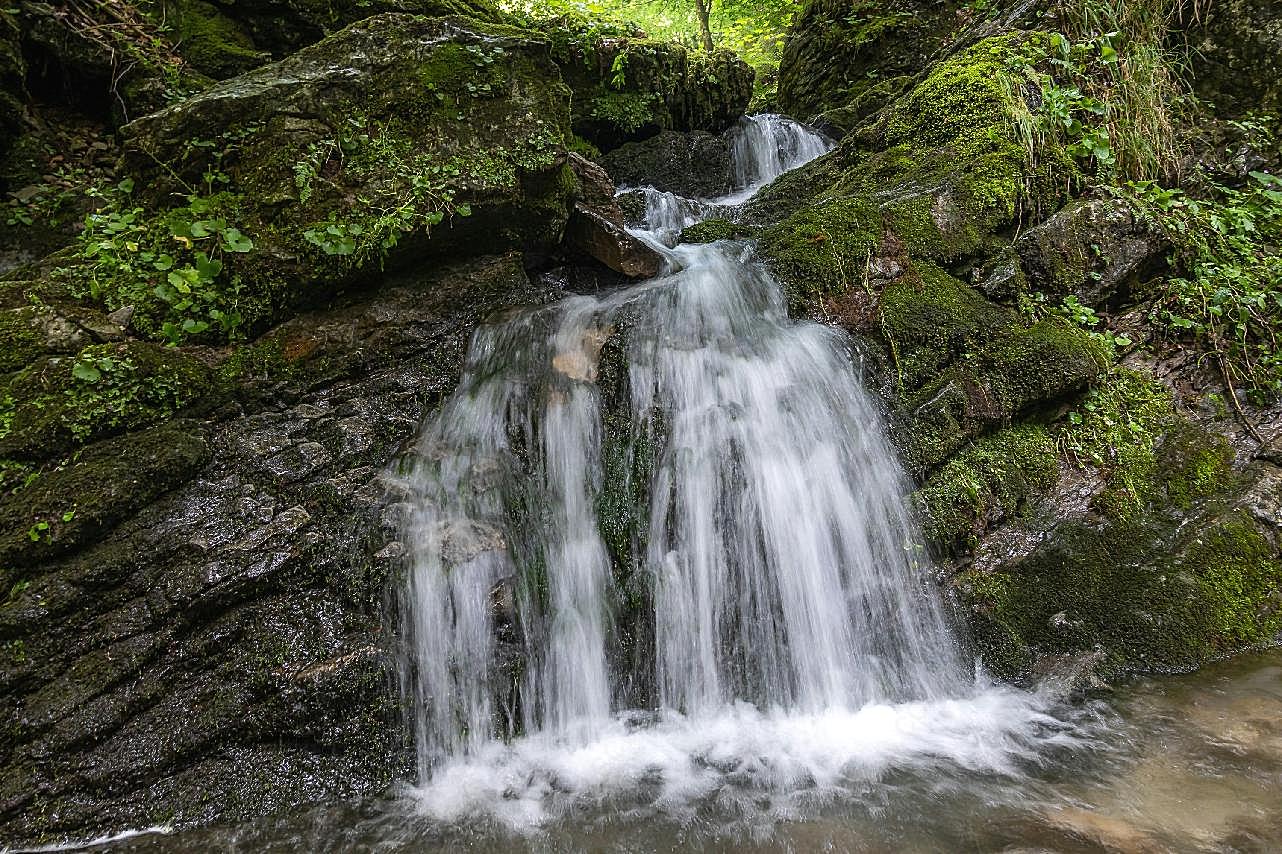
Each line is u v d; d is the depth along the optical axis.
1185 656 3.30
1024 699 3.15
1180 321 4.50
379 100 4.23
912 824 2.41
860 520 3.66
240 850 2.47
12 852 2.44
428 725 2.97
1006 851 2.23
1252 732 2.74
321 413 3.74
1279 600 3.55
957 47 7.14
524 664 3.19
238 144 4.05
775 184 6.56
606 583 3.46
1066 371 4.07
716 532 3.54
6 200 4.99
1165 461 4.06
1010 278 4.54
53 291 3.74
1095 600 3.50
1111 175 5.16
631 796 2.71
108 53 5.53
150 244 3.95
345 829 2.57
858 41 9.86
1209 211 5.09
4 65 5.07
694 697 3.32
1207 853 2.13
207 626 2.91
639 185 7.56
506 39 4.57
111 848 2.47
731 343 4.22
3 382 3.29
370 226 3.98
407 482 3.46
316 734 2.82
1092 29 5.79
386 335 4.10
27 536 2.79
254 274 3.92
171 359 3.59
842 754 2.90
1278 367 4.39
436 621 3.12
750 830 2.45
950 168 5.09
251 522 3.14
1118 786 2.52
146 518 3.06
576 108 7.54
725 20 14.46
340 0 6.59
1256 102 5.62
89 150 5.49
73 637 2.75
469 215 4.23
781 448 3.73
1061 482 3.96
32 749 2.56
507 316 4.33
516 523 3.48
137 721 2.70
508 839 2.48
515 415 3.83
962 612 3.48
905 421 3.98
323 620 3.02
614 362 4.01
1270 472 4.01
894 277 4.50
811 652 3.43
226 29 6.27
